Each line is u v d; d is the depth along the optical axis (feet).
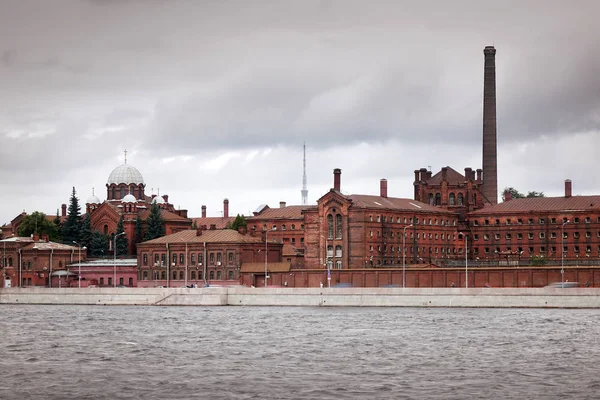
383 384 564.71
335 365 630.74
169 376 594.24
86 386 564.71
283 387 557.74
